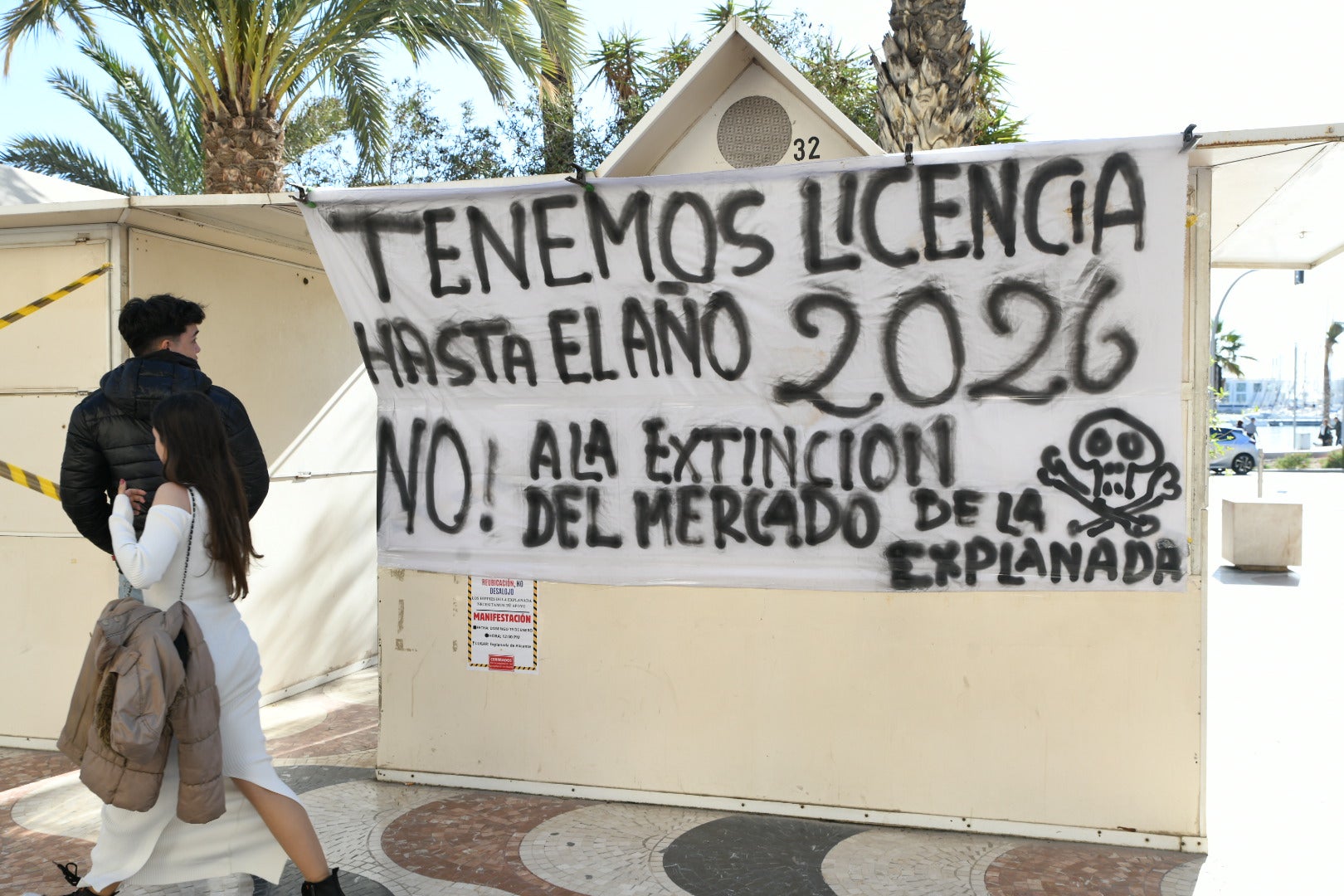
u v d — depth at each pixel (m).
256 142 10.94
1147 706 3.91
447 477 4.54
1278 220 5.08
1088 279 3.83
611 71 17.80
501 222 4.29
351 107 13.57
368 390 6.94
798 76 4.39
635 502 4.34
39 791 4.65
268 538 5.94
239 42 10.64
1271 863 3.79
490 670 4.55
